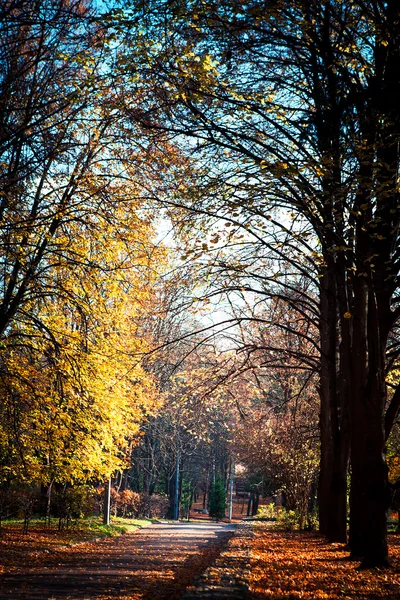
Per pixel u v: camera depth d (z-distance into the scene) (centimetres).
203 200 1491
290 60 1509
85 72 1720
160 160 1708
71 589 1084
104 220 1856
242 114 1438
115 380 2169
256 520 5028
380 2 1319
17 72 1655
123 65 1317
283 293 2184
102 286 2000
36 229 1745
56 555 1719
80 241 1922
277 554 1566
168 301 1842
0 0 1488
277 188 1433
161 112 1538
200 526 4038
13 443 2139
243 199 1379
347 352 1728
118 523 3519
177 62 1252
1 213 1652
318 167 1270
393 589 992
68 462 2241
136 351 2152
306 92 1478
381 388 1338
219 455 6788
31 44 1720
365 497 1306
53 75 1730
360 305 1424
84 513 2850
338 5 1364
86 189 1839
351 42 1365
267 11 1242
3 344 1855
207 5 1226
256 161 1402
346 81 1349
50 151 1703
